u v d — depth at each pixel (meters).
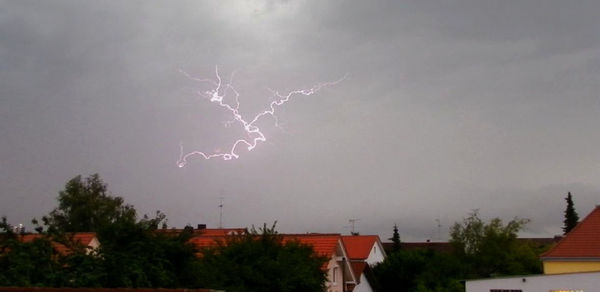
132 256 18.28
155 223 20.64
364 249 61.00
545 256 36.41
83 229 55.22
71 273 16.73
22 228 18.45
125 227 19.91
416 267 52.84
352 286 45.09
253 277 25.94
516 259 56.16
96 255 17.67
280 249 28.09
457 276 51.59
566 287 32.19
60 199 57.03
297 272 26.81
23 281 15.59
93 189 57.88
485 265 56.97
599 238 36.00
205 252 26.86
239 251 27.28
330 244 42.09
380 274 53.56
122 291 13.16
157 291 13.41
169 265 20.02
